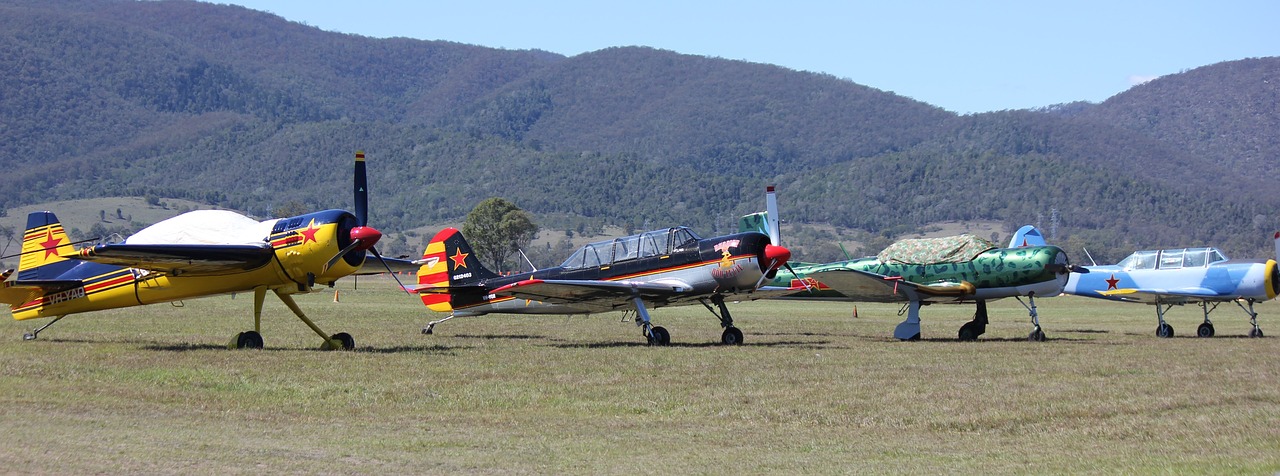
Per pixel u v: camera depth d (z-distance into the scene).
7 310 33.50
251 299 45.50
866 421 11.92
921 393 13.70
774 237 23.11
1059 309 45.62
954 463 9.93
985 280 23.52
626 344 21.58
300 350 18.61
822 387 14.21
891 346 20.84
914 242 24.84
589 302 22.25
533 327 26.95
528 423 11.80
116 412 11.72
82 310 20.50
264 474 8.97
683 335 25.17
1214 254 26.56
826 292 26.00
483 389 13.91
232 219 19.53
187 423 11.24
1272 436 10.78
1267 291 25.50
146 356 16.84
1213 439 10.74
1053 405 12.72
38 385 13.27
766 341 22.94
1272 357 18.14
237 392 13.35
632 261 22.19
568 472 9.50
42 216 20.69
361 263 19.42
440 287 24.08
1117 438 10.96
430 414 12.23
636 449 10.52
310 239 18.67
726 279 21.22
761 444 10.82
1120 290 26.70
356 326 26.72
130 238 19.47
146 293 19.86
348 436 10.82
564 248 156.25
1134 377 15.24
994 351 19.41
